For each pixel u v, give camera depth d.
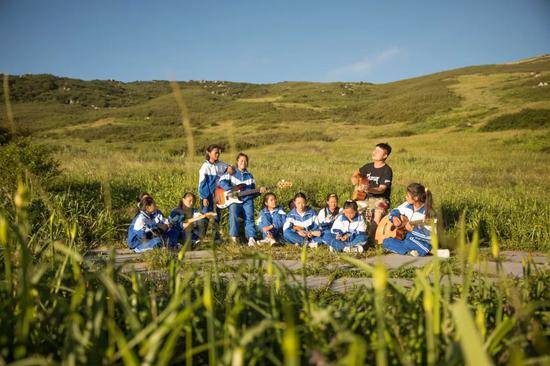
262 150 38.88
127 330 2.40
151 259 5.54
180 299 1.94
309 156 30.66
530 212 8.60
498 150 31.73
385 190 7.59
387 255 6.70
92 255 6.23
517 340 2.14
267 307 2.53
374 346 2.10
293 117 75.88
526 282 3.02
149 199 6.85
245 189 7.80
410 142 41.00
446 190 11.96
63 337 2.27
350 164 23.84
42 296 2.42
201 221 7.26
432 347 1.85
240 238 7.94
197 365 2.44
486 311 2.77
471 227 8.02
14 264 2.66
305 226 7.40
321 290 4.27
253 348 2.06
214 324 2.27
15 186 7.67
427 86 92.50
